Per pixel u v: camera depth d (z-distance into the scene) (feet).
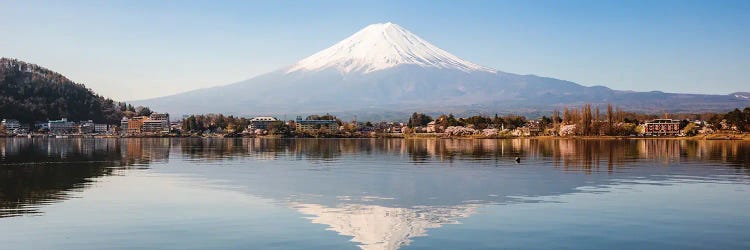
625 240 176.65
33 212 220.43
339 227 196.24
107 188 292.20
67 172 380.99
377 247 170.91
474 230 190.70
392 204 242.99
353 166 435.12
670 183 310.04
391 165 443.73
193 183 315.17
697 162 457.68
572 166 423.23
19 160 505.25
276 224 200.23
